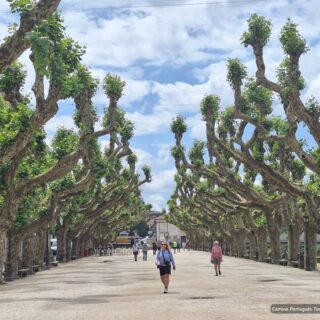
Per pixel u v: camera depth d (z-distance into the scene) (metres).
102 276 30.75
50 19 13.96
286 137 29.12
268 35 29.39
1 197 25.75
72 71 22.70
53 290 21.86
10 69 26.16
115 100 35.78
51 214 31.50
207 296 18.00
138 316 13.16
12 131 21.11
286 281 25.12
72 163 27.42
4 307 16.02
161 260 19.39
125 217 95.56
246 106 33.06
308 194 31.97
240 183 40.16
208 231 92.94
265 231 50.50
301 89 29.14
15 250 29.94
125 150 50.50
